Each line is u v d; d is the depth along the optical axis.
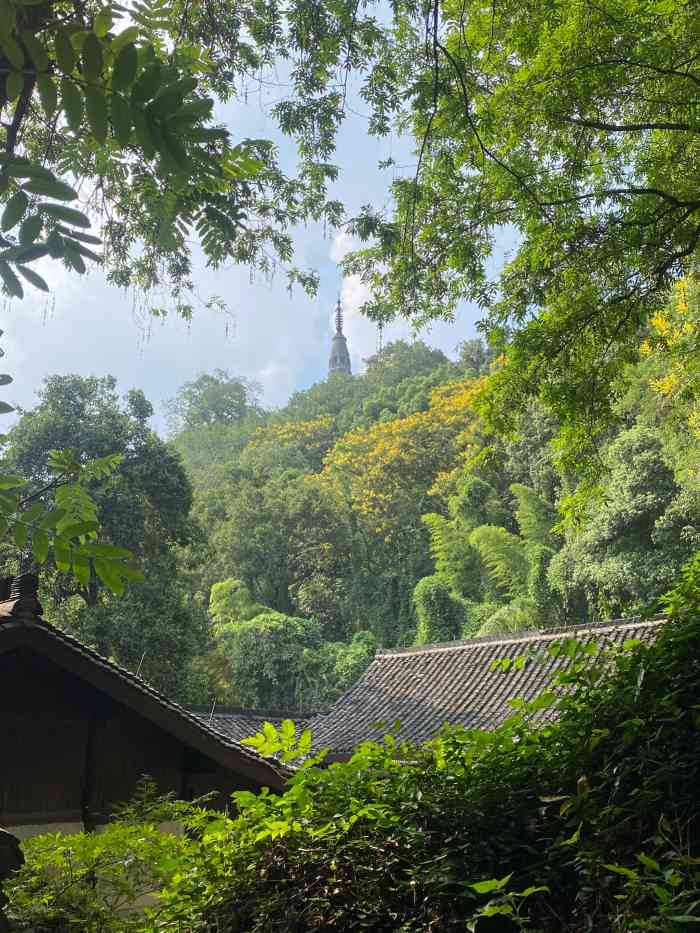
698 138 9.36
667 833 2.68
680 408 19.64
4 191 1.69
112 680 6.79
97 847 4.79
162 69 1.72
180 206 3.08
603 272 9.66
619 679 3.24
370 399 80.88
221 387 93.62
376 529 55.09
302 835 3.36
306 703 39.44
